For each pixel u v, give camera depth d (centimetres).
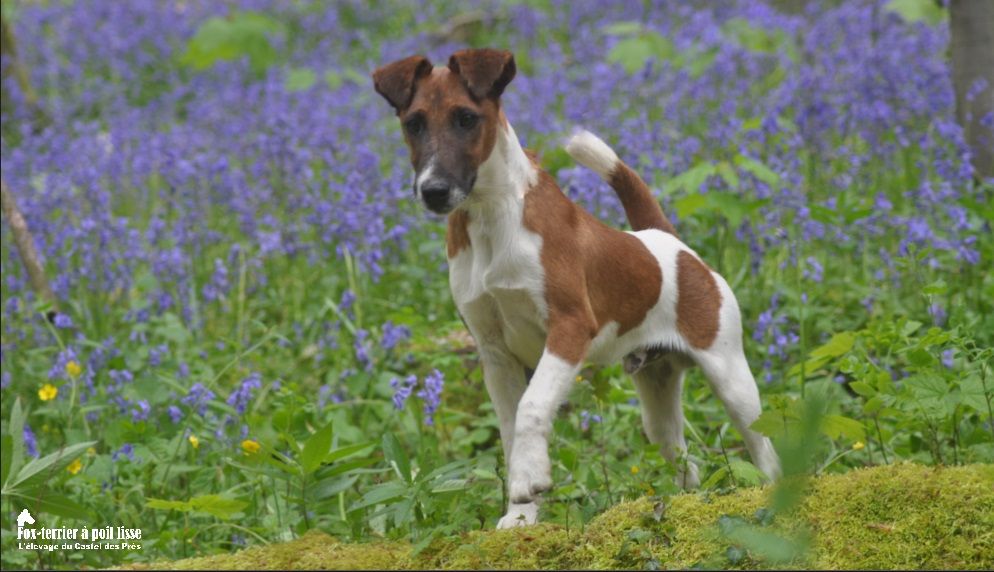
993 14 1330
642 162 1309
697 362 805
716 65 1828
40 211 1403
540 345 751
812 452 401
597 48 2133
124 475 911
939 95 1495
